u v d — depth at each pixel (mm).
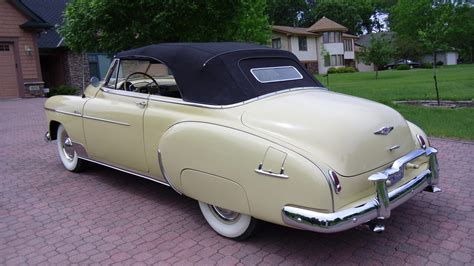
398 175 3502
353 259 3391
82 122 5195
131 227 4109
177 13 9508
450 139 7137
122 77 4910
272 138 3225
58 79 24672
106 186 5352
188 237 3855
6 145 8195
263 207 3230
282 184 3080
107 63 25547
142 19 9758
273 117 3396
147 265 3391
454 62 60281
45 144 8148
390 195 3262
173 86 4727
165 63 4188
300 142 3145
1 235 4031
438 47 16812
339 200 2992
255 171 3215
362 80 24656
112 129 4715
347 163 3078
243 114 3533
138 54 4535
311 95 3920
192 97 3906
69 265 3445
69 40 10336
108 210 4555
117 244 3771
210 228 4027
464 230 3836
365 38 68188
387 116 3625
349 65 56750
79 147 5418
